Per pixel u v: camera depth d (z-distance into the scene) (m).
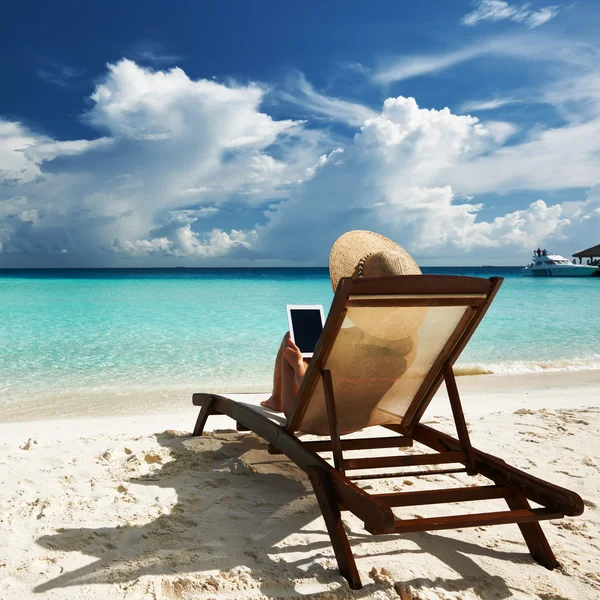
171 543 2.46
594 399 6.50
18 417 5.56
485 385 7.60
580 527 2.82
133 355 9.84
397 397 3.08
